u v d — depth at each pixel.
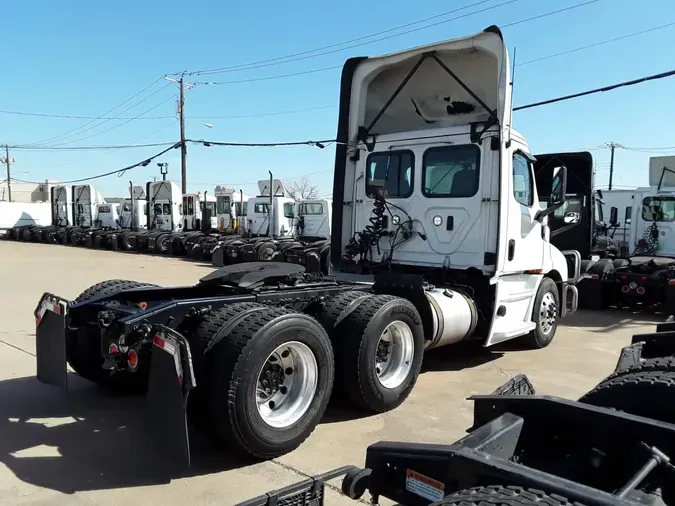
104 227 29.69
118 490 3.31
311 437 4.18
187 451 3.19
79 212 32.81
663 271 10.08
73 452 3.83
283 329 3.76
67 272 15.50
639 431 2.16
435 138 6.26
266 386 3.85
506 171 5.90
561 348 7.38
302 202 21.48
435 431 4.34
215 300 4.19
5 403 4.77
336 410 4.78
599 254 12.66
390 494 2.15
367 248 6.74
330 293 5.03
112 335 3.87
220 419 3.51
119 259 20.89
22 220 36.88
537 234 6.77
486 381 5.75
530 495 1.64
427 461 2.03
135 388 5.15
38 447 3.90
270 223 21.44
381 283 5.61
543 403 2.41
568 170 11.11
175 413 3.27
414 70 6.39
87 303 4.72
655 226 12.43
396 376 4.88
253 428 3.57
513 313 6.43
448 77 6.54
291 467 3.67
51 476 3.47
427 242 6.34
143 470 3.57
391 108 7.07
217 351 3.59
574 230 11.27
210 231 24.50
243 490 3.34
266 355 3.65
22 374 5.54
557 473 2.34
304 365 3.99
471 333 5.92
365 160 6.87
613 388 2.67
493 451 2.16
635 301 10.64
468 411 4.82
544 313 7.29
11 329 7.52
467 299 5.89
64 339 4.29
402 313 4.81
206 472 3.57
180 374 3.25
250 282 4.72
